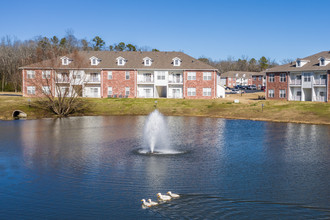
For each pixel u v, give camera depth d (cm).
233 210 1545
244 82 14325
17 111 5356
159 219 1459
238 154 2639
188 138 3381
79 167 2258
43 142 3158
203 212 1522
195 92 7169
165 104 6278
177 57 7269
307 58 7150
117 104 6262
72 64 6731
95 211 1542
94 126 4272
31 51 11544
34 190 1816
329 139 3297
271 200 1658
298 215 1490
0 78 10544
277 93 7288
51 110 5578
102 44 14250
